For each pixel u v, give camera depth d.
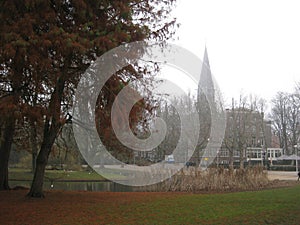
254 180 23.77
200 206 13.07
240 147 44.62
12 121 11.13
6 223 9.82
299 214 11.58
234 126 44.53
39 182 15.18
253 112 54.91
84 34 10.44
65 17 10.97
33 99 11.14
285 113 65.62
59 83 11.90
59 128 14.37
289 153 68.12
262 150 66.44
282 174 45.41
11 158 41.22
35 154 20.09
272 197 15.75
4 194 16.42
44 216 10.84
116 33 10.61
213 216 11.05
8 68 10.77
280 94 66.44
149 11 13.05
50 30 9.93
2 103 9.79
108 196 16.53
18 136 18.53
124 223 9.91
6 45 9.09
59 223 9.87
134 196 16.66
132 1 12.02
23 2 9.59
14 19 9.80
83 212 11.59
